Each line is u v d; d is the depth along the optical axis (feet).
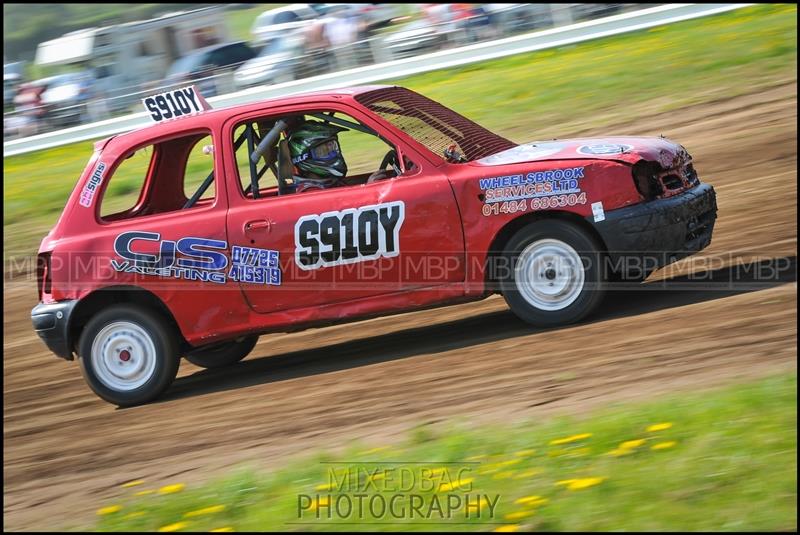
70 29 491.72
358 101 44.62
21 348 67.41
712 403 30.42
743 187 68.39
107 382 46.91
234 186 44.86
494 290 43.45
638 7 132.67
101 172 46.78
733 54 107.86
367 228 43.16
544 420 32.81
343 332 55.62
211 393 47.39
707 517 24.40
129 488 35.14
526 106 108.17
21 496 37.14
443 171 43.09
